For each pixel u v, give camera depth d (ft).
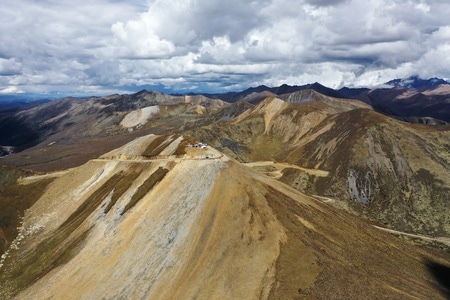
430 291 187.83
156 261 191.11
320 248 189.57
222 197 218.38
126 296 177.78
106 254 208.23
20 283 221.05
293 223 204.85
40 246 248.73
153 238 205.05
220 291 166.30
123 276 189.67
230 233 194.08
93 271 200.23
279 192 234.58
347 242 206.28
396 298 168.76
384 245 225.35
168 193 234.99
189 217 209.97
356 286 167.84
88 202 273.75
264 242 186.60
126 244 208.95
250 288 164.35
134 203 238.68
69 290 194.18
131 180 267.80
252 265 175.01
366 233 232.12
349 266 182.91
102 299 180.86
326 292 161.48
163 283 177.99
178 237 199.93
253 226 196.54
